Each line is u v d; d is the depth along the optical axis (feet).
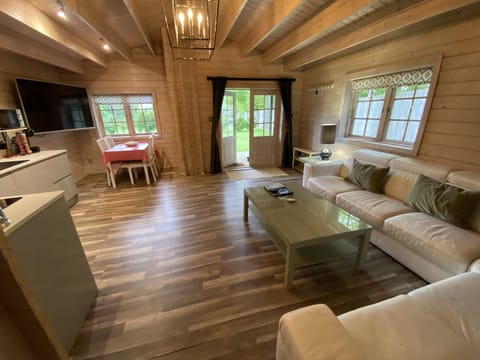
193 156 16.29
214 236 8.28
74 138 15.31
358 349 2.47
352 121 12.72
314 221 6.33
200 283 6.07
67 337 4.39
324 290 5.80
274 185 9.20
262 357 4.26
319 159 13.10
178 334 4.71
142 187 13.62
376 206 7.38
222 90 15.26
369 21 8.71
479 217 5.75
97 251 7.50
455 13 7.06
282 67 16.29
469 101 7.04
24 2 7.06
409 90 9.34
